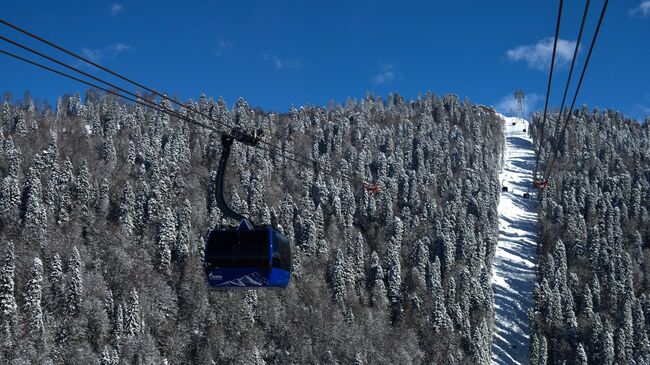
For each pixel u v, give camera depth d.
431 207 181.62
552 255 168.62
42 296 118.81
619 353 133.50
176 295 135.12
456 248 164.38
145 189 155.50
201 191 178.12
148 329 124.56
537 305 149.50
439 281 149.75
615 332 138.75
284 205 164.50
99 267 135.75
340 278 143.88
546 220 190.62
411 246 167.75
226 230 28.69
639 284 160.38
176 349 125.25
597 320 136.62
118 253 139.00
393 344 133.25
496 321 154.25
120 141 195.62
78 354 112.75
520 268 175.38
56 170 154.00
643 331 136.50
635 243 174.38
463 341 136.75
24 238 133.62
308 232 153.88
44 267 130.88
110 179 170.62
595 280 151.75
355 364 123.94
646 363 131.62
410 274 154.50
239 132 27.25
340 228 171.50
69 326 115.56
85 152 184.12
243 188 181.50
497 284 169.38
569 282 155.75
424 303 145.62
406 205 189.25
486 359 134.62
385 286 151.50
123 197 150.62
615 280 153.38
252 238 28.48
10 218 136.62
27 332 111.00
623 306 142.00
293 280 142.88
